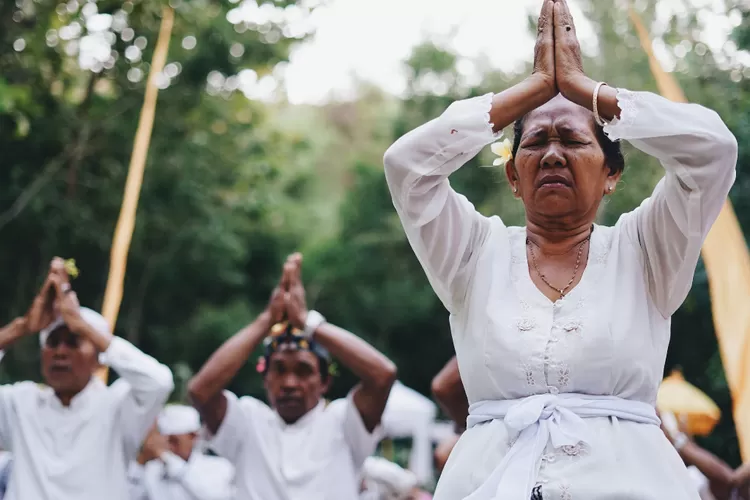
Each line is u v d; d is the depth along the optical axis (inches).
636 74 573.9
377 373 259.6
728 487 260.1
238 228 787.4
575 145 126.5
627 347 121.5
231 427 261.0
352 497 260.4
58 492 247.1
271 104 891.4
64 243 673.6
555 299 126.7
